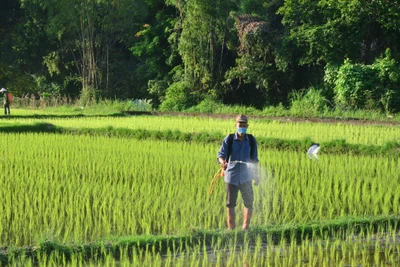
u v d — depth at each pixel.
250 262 8.73
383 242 9.72
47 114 34.34
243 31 40.19
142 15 50.12
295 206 11.73
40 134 22.70
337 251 9.27
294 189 12.98
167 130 23.05
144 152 17.89
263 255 9.07
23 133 23.27
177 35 47.03
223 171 10.48
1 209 11.20
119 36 51.81
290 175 14.42
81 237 9.82
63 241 9.57
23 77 56.19
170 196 12.14
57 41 55.19
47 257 8.86
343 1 36.22
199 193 12.23
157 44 48.78
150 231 10.36
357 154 18.22
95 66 49.88
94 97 47.91
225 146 10.45
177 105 42.31
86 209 11.48
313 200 12.06
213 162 16.12
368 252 9.20
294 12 38.97
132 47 50.09
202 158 16.78
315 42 37.16
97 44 50.34
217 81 43.62
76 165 15.54
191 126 26.25
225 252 9.23
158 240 9.48
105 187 12.77
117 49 55.16
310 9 38.50
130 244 9.29
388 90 33.81
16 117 32.50
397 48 37.66
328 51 37.50
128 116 35.09
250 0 42.31
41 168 15.19
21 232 10.20
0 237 9.99
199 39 42.59
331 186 13.48
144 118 32.03
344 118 31.27
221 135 21.88
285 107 40.19
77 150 18.36
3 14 57.03
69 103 47.56
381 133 22.56
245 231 9.98
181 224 10.52
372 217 10.88
